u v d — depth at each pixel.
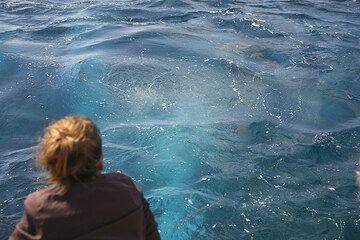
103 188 2.05
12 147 5.49
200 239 4.00
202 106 6.46
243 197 4.55
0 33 9.05
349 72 8.02
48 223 1.96
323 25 10.92
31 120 6.06
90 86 6.82
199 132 5.71
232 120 6.08
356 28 10.80
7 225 4.15
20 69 7.27
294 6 12.66
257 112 6.39
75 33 9.25
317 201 4.52
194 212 4.31
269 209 4.38
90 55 7.83
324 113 6.53
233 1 12.75
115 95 6.64
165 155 5.20
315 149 5.51
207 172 4.93
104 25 9.80
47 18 10.41
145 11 11.17
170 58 7.87
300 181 4.85
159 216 4.25
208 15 11.16
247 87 7.08
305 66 8.17
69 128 2.02
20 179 4.81
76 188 2.02
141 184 4.71
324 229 4.14
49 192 2.05
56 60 7.71
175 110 6.32
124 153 5.23
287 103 6.71
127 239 2.02
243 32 9.97
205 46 8.66
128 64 7.50
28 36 9.00
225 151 5.34
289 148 5.50
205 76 7.32
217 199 4.50
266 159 5.23
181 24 10.25
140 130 5.72
